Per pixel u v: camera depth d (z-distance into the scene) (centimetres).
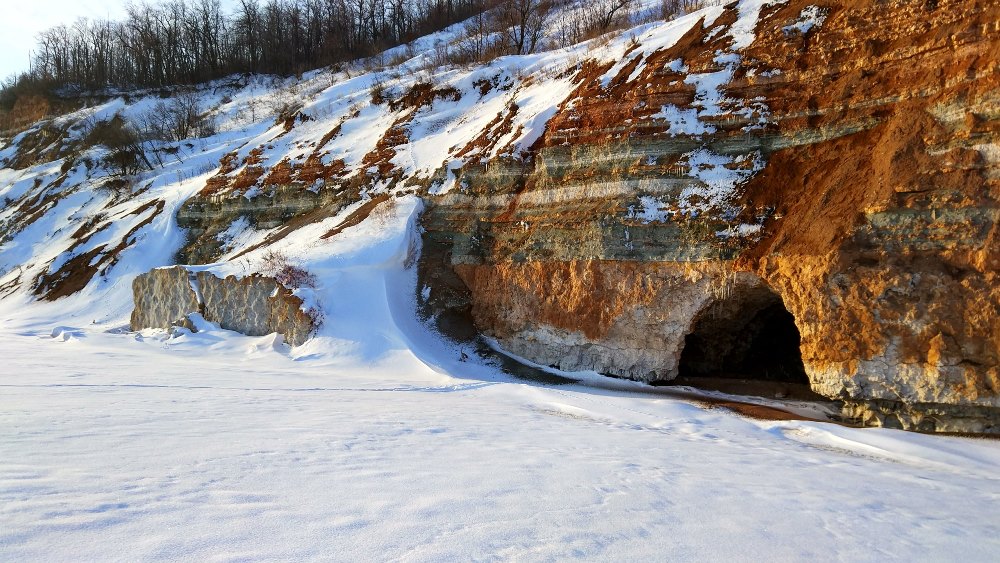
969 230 1257
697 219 1773
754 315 1858
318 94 4253
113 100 6244
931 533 613
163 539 442
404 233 2409
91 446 689
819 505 686
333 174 3109
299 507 540
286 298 2134
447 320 2217
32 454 631
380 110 3575
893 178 1404
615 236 1878
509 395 1555
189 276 2452
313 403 1230
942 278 1259
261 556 430
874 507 698
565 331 1955
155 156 4534
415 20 6825
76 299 3219
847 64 1767
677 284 1752
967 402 1198
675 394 1672
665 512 614
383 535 490
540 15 4575
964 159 1311
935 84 1484
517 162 2336
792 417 1421
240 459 688
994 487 854
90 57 7738
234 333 2259
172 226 3450
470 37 4897
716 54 2083
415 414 1159
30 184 4934
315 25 6575
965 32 1475
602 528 550
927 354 1254
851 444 1137
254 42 6769
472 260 2309
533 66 3262
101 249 3512
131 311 3000
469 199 2438
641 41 2466
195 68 6794
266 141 3766
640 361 1820
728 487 739
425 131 3120
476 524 533
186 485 573
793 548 538
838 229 1435
